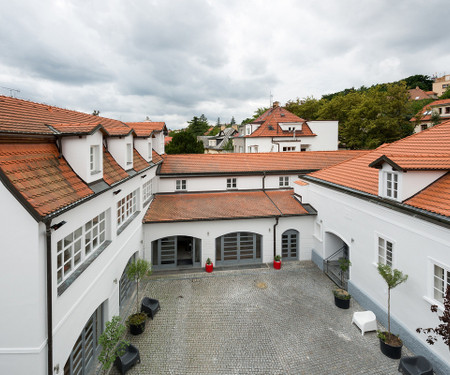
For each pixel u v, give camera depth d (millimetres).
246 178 23875
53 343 7438
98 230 11203
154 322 13328
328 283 17062
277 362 10812
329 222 17938
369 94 49938
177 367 10594
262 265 19688
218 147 68375
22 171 7262
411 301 11156
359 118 45844
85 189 9391
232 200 21750
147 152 18953
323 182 18062
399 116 45125
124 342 10359
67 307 8180
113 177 12266
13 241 6711
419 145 14836
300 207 20719
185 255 21047
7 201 6613
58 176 8633
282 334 12438
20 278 6793
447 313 8250
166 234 18750
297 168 24516
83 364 9883
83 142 9695
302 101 66250
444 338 8484
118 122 20859
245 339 12133
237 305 14734
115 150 14047
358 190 14523
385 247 12727
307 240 20469
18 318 6859
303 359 10953
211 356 11148
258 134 43719
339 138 52312
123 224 14414
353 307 14438
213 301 15133
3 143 7262
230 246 19781
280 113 47750
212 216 19062
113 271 12367
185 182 23125
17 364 6930
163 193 22734
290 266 19500
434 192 10961
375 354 11148
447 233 9492
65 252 8648
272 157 25734
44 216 6645
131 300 15164
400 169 11234
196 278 17797
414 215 10742
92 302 10016
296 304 14781
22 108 10148
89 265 9664
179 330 12750
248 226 19562
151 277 17938
